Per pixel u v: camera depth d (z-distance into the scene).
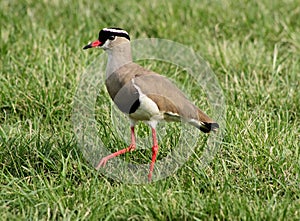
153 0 23.83
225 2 23.81
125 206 12.63
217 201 12.48
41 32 21.00
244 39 21.39
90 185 13.27
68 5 23.36
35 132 15.38
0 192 13.13
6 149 14.62
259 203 12.66
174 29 22.12
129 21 22.91
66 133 15.52
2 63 19.06
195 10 23.22
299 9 23.48
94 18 22.67
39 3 23.61
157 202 12.61
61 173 13.58
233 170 14.30
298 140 15.19
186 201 12.70
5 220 12.03
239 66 19.47
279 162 14.11
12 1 23.73
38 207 12.66
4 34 20.75
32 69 18.33
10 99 17.03
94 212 12.27
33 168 14.23
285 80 18.62
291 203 12.69
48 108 16.52
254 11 23.22
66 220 12.05
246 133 15.17
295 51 20.67
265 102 17.28
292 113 17.02
